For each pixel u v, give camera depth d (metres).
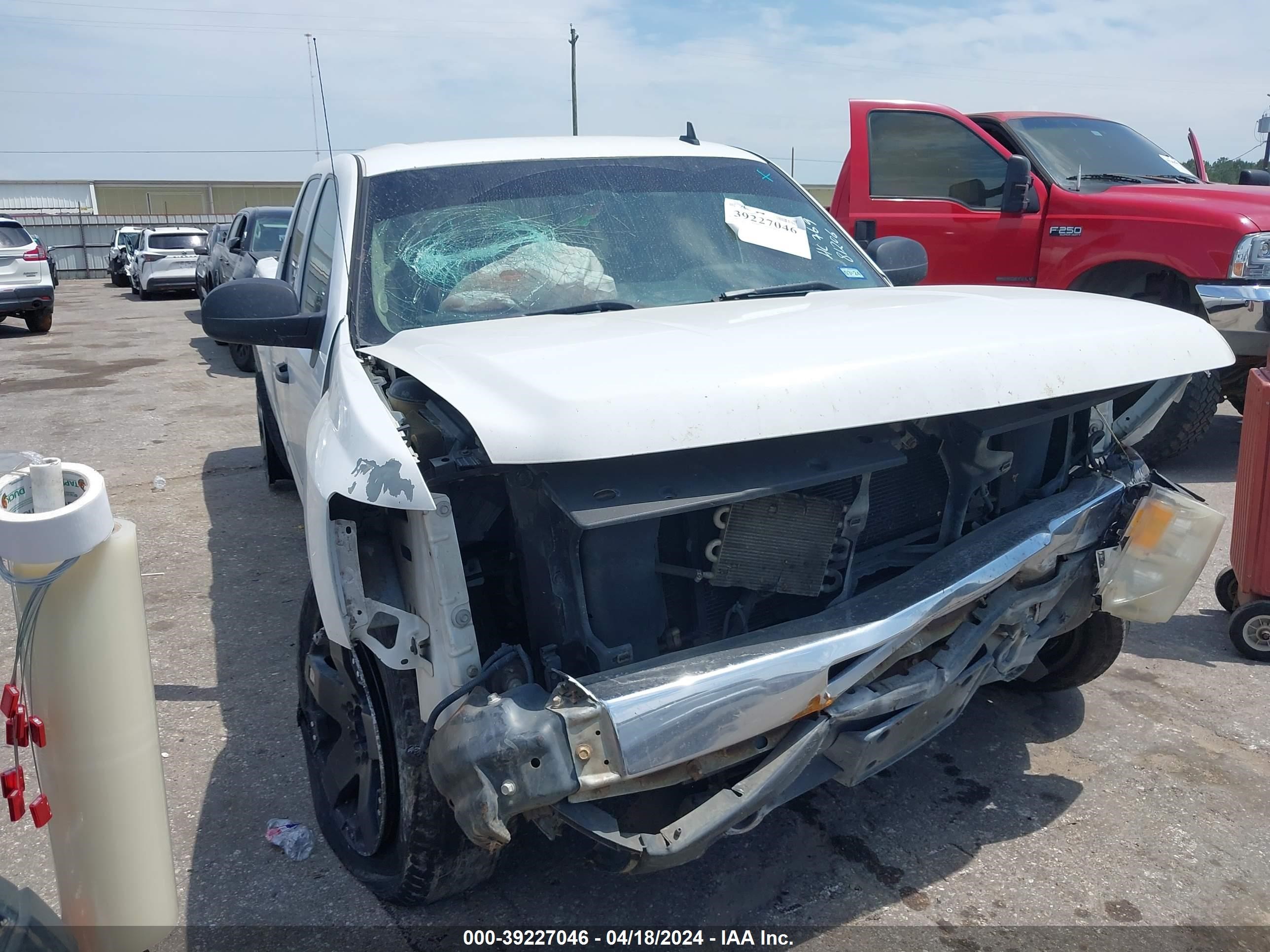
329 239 3.63
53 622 1.99
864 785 3.29
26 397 10.61
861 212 7.49
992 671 2.71
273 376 4.98
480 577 2.42
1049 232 6.89
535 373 2.20
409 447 2.21
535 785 1.97
